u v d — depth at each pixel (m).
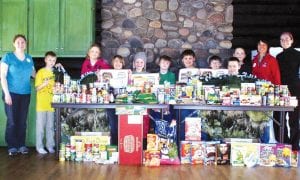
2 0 7.10
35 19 7.14
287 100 5.25
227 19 7.71
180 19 7.69
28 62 5.86
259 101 5.26
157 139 5.11
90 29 7.16
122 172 4.66
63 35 7.16
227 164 5.19
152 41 7.70
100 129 5.62
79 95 5.32
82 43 7.18
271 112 5.50
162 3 7.69
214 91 5.32
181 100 5.31
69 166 4.97
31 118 6.36
